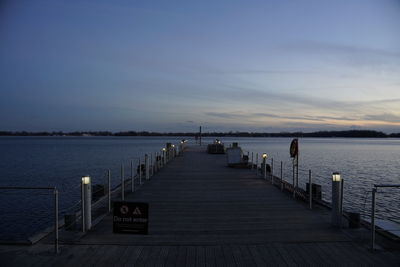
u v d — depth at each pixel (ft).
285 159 129.90
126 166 101.40
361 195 53.88
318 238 17.98
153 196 30.30
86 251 15.98
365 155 163.43
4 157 140.67
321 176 77.71
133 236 18.25
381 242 17.22
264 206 26.00
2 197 51.13
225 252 15.96
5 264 14.48
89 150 204.03
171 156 70.90
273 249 16.34
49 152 179.83
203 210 24.70
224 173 46.73
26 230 34.86
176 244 17.04
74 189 59.26
